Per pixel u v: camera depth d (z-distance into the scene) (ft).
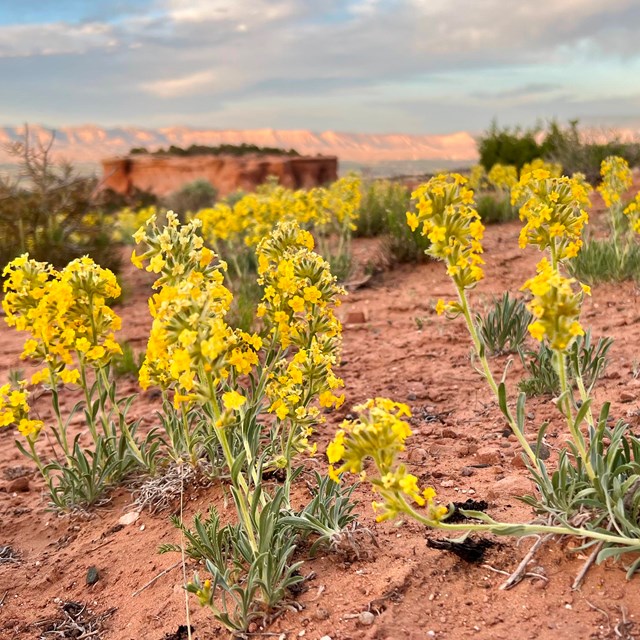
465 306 8.49
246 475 9.87
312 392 10.01
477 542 9.03
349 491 10.00
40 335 11.69
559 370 8.25
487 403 15.24
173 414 12.71
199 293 7.62
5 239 34.50
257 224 31.53
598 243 25.79
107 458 12.91
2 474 14.87
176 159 195.62
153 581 9.95
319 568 9.15
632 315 20.58
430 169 78.33
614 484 8.15
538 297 7.35
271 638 8.09
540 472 9.70
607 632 7.27
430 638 7.61
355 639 7.73
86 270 11.41
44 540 11.97
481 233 8.31
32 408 19.20
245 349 10.05
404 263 32.19
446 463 12.30
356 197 31.45
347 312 25.21
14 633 9.51
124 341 22.97
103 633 9.17
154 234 9.25
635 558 8.25
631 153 56.08
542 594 8.00
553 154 60.85
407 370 18.31
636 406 13.53
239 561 9.32
